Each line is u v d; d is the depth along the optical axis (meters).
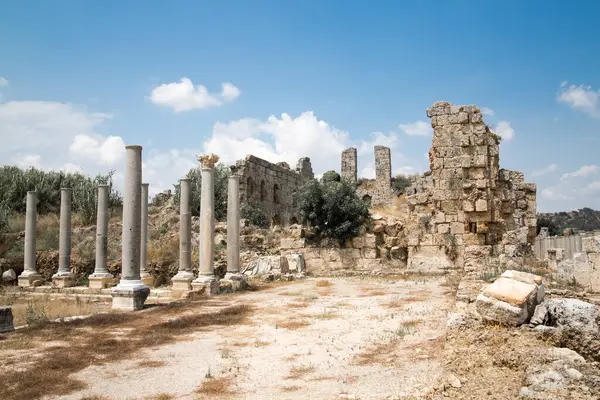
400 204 43.38
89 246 32.16
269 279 25.95
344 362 9.17
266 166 43.88
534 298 8.82
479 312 8.98
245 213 38.19
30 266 26.55
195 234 32.94
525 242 24.70
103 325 13.66
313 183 31.14
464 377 7.16
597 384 6.20
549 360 6.91
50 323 13.89
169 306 17.31
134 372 9.01
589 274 14.52
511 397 6.18
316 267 30.05
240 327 13.05
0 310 12.73
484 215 26.47
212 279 21.14
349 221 29.59
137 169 18.00
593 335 7.45
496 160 27.00
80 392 7.91
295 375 8.53
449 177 27.17
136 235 17.70
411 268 27.41
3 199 39.72
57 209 41.41
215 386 8.04
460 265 26.58
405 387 7.25
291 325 13.01
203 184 21.97
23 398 7.54
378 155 59.72
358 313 14.52
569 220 88.94
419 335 10.87
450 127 27.36
